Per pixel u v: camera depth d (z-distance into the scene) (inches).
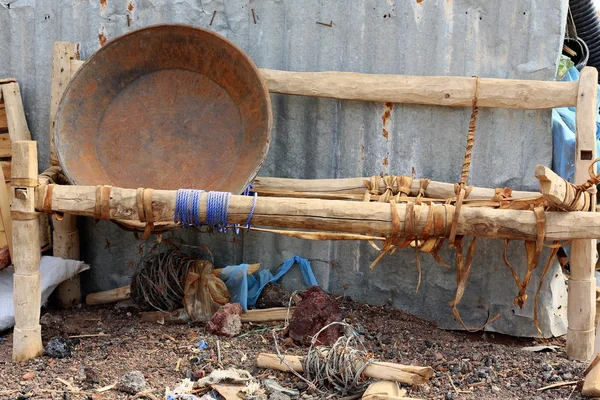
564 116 156.9
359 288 167.6
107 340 150.3
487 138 154.9
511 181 154.9
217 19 165.8
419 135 158.2
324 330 143.9
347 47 159.3
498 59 151.9
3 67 175.5
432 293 162.6
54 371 133.7
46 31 172.2
